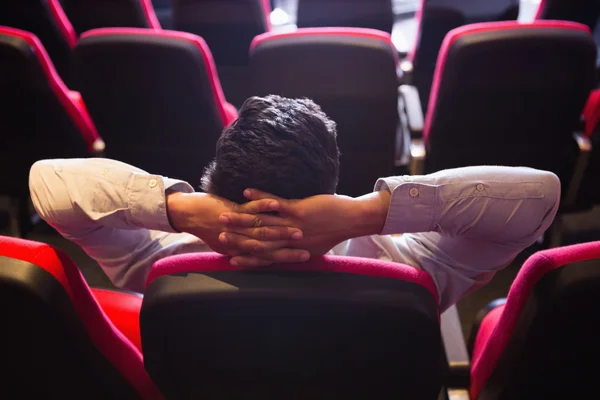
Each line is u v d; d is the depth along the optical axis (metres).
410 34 3.33
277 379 0.81
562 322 0.74
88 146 1.88
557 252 0.73
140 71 1.50
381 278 0.68
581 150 1.71
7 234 1.92
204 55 1.49
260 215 0.76
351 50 1.44
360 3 2.41
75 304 0.76
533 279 0.73
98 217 0.85
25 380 0.86
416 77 2.51
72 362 0.81
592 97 1.80
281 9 3.65
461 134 1.71
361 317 0.68
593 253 0.71
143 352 0.76
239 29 2.40
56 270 0.72
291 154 0.74
